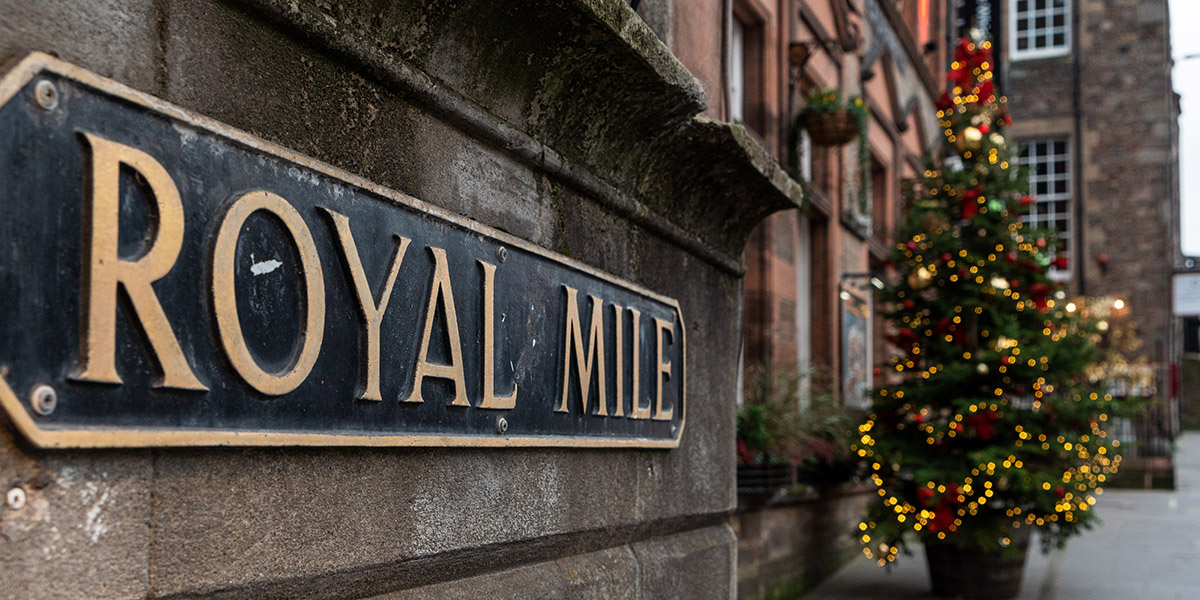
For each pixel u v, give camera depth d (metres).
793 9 8.75
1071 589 8.68
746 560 6.98
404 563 1.85
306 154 1.63
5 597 1.15
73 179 1.22
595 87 2.41
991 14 22.88
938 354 8.48
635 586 2.81
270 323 1.52
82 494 1.24
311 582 1.63
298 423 1.57
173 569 1.36
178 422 1.35
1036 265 8.27
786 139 8.52
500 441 2.12
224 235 1.41
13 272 1.15
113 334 1.25
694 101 2.69
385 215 1.80
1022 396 8.26
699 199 3.23
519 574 2.30
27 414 1.15
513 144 2.23
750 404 6.99
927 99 15.61
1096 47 25.52
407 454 1.87
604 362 2.63
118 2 1.32
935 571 8.33
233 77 1.50
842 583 9.05
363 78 1.79
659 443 2.94
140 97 1.30
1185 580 9.14
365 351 1.72
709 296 3.49
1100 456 8.07
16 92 1.15
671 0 3.52
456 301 2.00
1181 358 33.00
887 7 12.27
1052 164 25.91
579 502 2.53
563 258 2.42
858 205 10.77
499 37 2.05
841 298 10.11
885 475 8.27
